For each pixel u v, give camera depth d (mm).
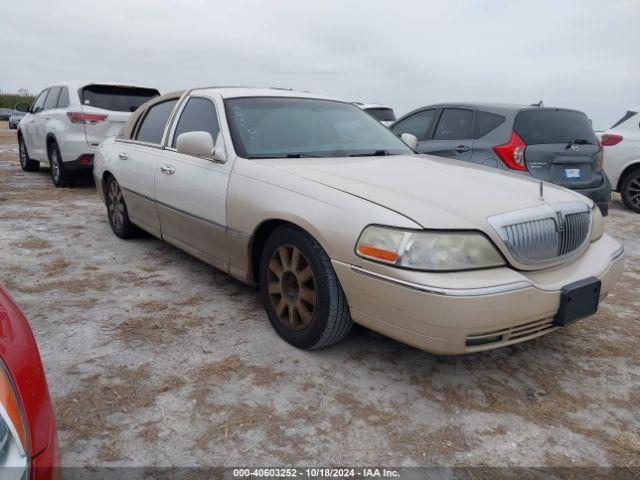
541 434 2471
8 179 9383
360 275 2643
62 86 8656
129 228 5254
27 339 1658
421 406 2645
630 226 7441
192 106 4242
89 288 4039
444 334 2443
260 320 3545
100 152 5562
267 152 3586
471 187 3016
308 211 2889
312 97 4375
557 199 3025
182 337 3262
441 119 6785
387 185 2941
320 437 2381
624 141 8375
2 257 4719
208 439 2332
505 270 2598
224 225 3521
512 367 3074
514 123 5926
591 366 3123
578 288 2725
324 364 3000
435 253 2479
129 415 2473
